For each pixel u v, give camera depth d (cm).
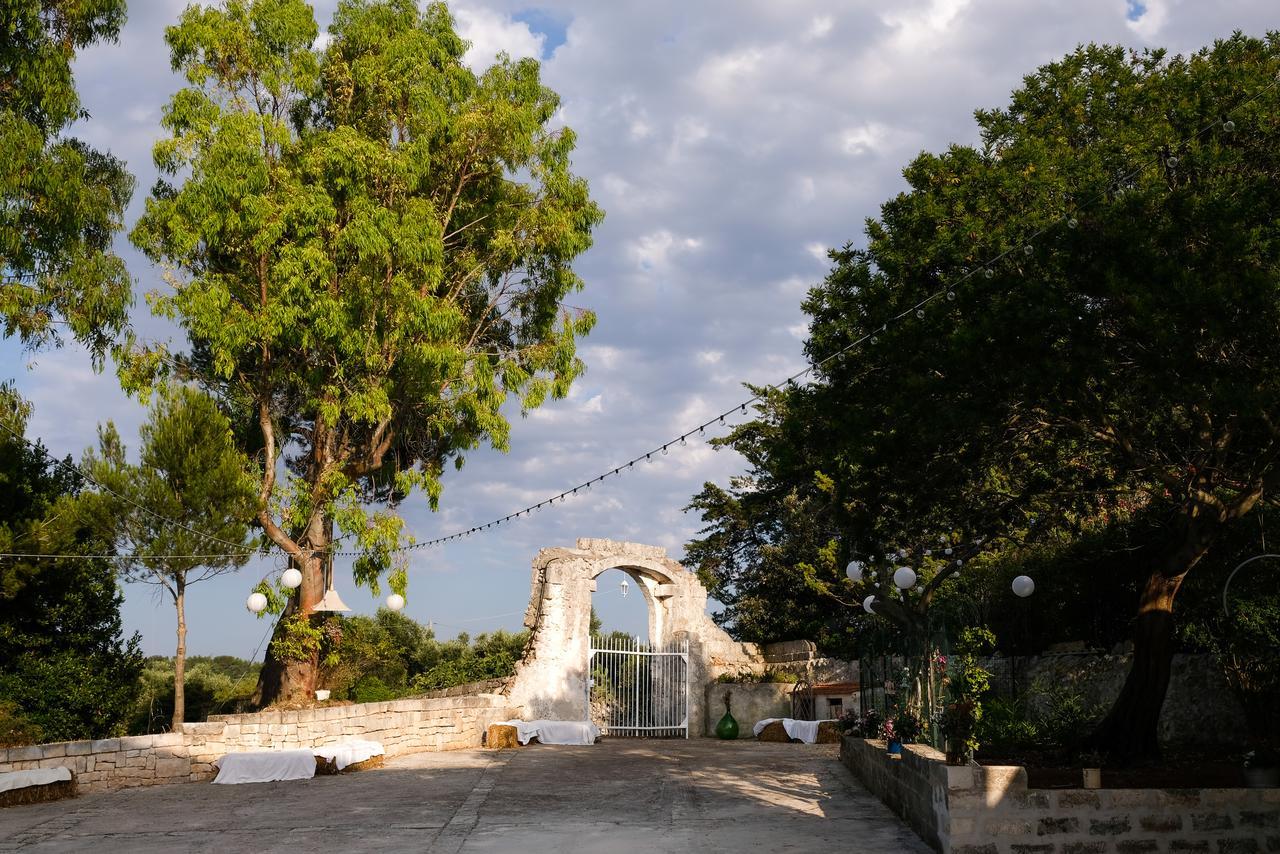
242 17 2192
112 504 1822
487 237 2453
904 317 1260
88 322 1886
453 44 2378
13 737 1561
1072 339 1045
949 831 970
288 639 2127
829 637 2741
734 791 1477
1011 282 1132
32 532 1758
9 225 1739
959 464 1287
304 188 2088
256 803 1419
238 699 2647
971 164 1861
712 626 2830
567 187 2422
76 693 1784
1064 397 1102
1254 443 1100
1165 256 1016
